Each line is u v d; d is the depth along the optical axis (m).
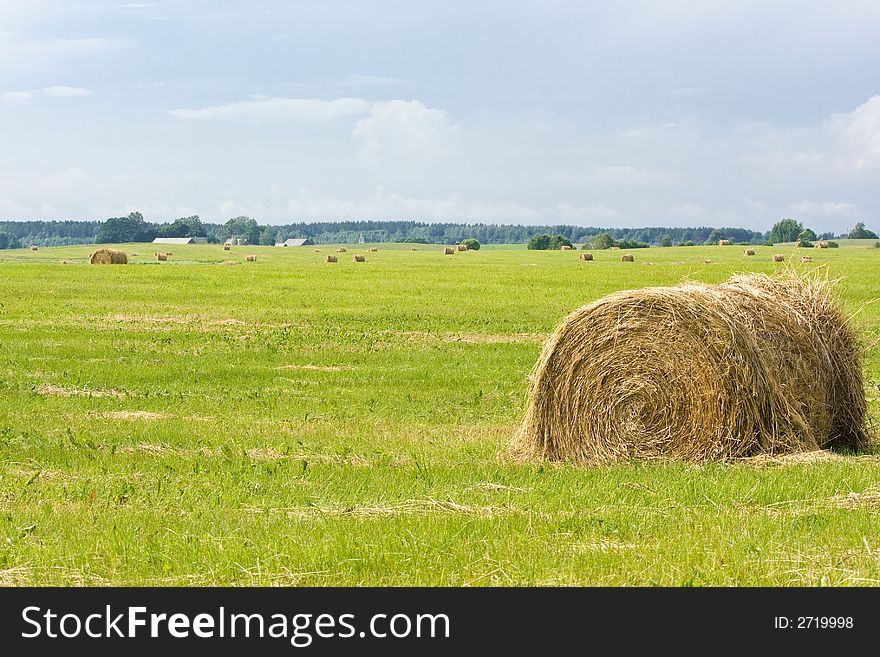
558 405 20.66
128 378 31.09
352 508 15.13
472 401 27.50
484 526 14.10
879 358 36.84
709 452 19.78
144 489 16.73
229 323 48.22
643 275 84.69
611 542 13.51
